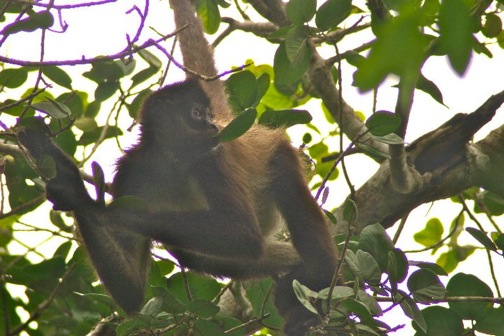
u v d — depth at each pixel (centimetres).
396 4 364
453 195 1212
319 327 804
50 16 877
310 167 1297
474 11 865
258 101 1151
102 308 1145
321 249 1166
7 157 1005
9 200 1146
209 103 1163
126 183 1119
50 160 843
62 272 1139
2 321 1180
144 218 993
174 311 846
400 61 324
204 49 1327
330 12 939
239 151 1190
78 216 975
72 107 1184
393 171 1141
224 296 1185
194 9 1340
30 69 1138
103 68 1142
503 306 911
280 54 1034
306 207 1206
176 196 1160
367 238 853
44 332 1155
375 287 826
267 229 1229
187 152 1131
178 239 1013
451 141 1200
